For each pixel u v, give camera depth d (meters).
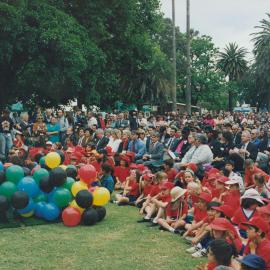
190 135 13.11
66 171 10.88
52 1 24.95
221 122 24.83
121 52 30.73
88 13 26.75
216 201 8.15
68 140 17.19
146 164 14.55
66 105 28.36
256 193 7.84
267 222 6.47
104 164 12.57
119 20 29.25
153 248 8.21
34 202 10.00
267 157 13.66
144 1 32.22
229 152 13.08
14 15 19.42
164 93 53.00
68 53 21.27
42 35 20.48
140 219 10.41
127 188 12.30
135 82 47.22
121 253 7.90
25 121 18.28
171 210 9.57
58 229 9.45
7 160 14.23
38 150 13.80
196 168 12.30
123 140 16.12
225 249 4.82
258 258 4.55
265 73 71.06
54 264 7.32
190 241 8.53
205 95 71.81
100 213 10.09
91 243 8.48
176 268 7.17
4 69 22.73
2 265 7.25
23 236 8.88
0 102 23.86
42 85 23.44
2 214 9.68
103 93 30.34
